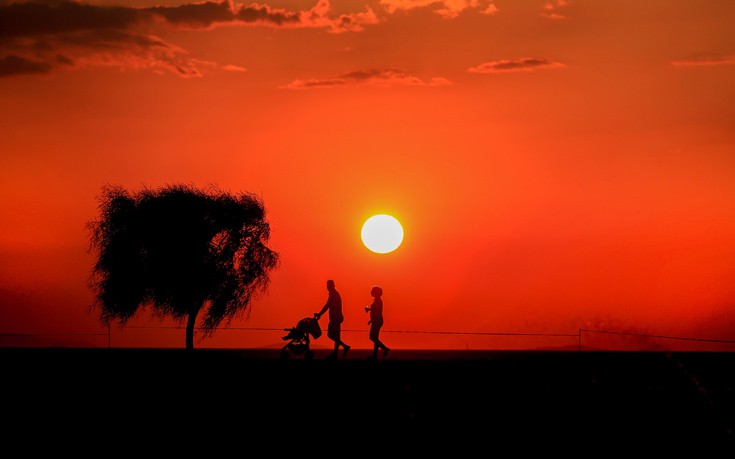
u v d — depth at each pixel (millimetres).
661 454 62656
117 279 144125
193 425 70688
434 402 76938
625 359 98188
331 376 85312
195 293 144125
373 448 64562
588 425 70375
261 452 63688
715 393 80062
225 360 98562
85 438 66750
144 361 97438
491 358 102000
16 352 116812
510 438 66562
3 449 63969
